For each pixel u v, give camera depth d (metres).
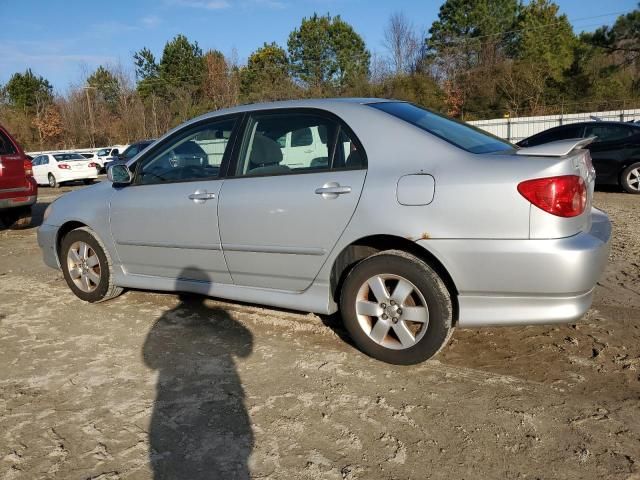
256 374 3.28
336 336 3.80
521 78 35.34
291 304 3.58
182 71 53.44
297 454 2.49
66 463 2.47
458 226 2.91
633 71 32.41
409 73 39.72
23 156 8.37
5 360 3.58
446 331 3.06
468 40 41.88
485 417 2.74
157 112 48.47
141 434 2.68
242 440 2.61
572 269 2.74
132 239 4.30
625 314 4.02
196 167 4.01
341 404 2.90
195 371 3.34
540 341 3.60
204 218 3.82
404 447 2.52
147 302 4.69
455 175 2.95
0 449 2.59
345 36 49.97
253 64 52.25
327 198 3.29
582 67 33.59
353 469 2.38
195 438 2.63
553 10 40.28
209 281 3.97
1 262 6.57
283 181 3.50
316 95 44.41
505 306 2.92
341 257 3.42
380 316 3.26
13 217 8.96
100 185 4.72
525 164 2.84
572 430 2.61
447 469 2.36
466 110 36.34
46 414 2.88
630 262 5.41
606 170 10.66
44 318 4.38
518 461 2.40
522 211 2.78
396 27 40.84
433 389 3.03
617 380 3.07
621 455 2.42
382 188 3.12
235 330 3.98
